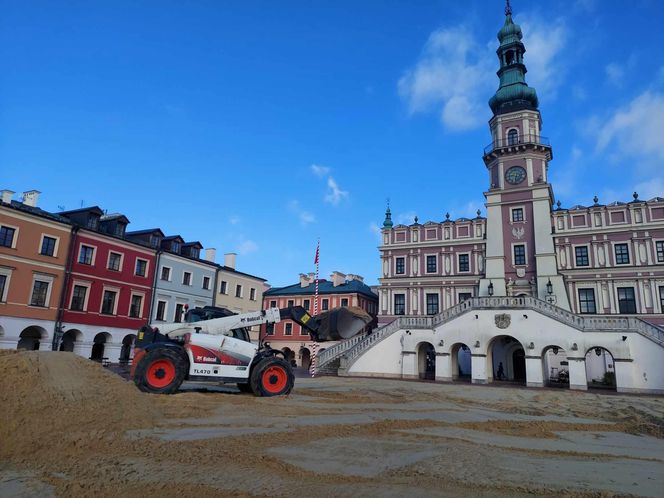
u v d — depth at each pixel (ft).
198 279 182.29
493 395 84.79
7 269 121.60
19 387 34.24
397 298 171.94
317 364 139.23
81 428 32.19
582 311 141.38
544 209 149.18
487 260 153.38
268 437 33.68
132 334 153.07
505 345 140.36
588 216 147.02
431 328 128.47
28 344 131.23
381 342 132.98
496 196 157.79
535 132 158.81
